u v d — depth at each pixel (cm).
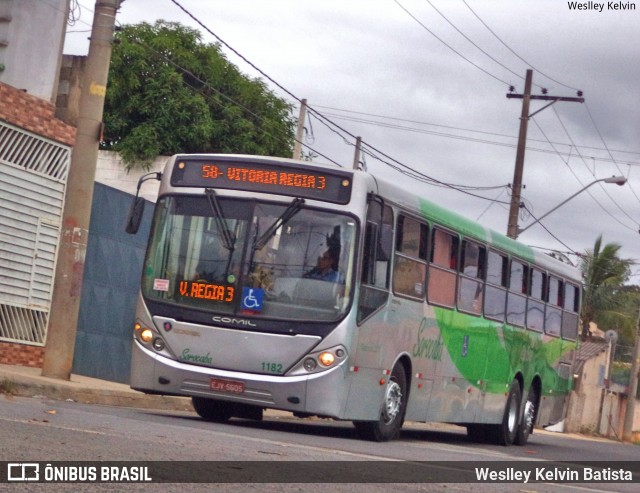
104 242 2144
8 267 1889
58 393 1591
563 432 4484
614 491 1151
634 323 5209
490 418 1906
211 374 1353
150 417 1384
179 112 3562
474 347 1773
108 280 2166
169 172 1426
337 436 1507
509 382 1967
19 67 1966
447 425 2883
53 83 1973
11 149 1884
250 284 1358
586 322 5281
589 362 4800
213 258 1377
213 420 1595
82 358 2102
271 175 1386
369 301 1394
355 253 1363
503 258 1894
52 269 1992
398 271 1477
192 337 1366
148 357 1382
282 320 1345
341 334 1341
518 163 3372
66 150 2008
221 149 3684
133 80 3566
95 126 1750
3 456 787
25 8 1975
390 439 1514
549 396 2220
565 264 2300
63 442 895
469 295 1738
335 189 1379
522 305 1995
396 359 1488
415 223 1530
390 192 1458
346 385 1356
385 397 1473
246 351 1348
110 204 2152
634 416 5381
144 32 3722
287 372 1341
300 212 1375
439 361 1639
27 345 1934
